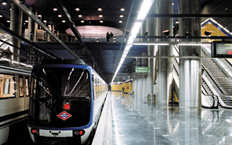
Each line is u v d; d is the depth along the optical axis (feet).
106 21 96.99
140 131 25.93
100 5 77.05
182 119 35.76
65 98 20.53
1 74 21.54
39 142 20.03
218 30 80.12
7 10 90.63
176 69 76.79
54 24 103.30
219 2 82.58
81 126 20.02
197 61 52.90
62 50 92.32
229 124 30.76
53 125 19.88
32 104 20.42
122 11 83.66
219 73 65.87
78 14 87.20
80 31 104.99
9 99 22.93
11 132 23.00
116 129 27.17
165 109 52.49
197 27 53.42
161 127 28.50
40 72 21.15
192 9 53.52
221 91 57.72
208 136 23.26
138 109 52.54
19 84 25.95
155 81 100.42
